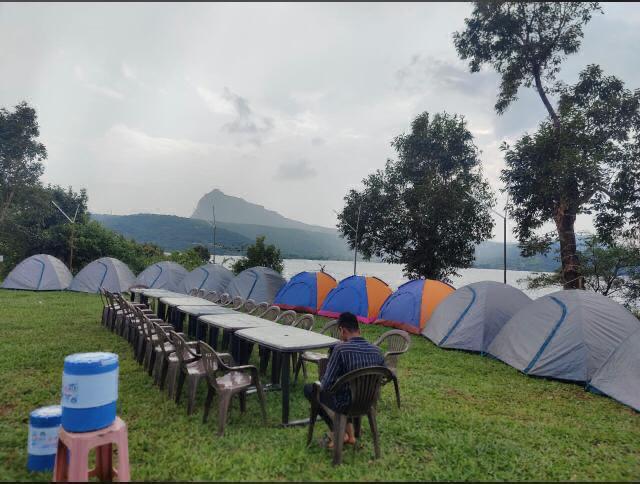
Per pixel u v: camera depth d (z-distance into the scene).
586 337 7.28
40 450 3.66
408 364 8.12
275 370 6.32
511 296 9.94
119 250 26.00
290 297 14.32
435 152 20.44
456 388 6.64
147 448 4.15
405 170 20.52
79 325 10.68
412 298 11.90
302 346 4.89
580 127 14.17
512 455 4.25
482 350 9.19
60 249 25.00
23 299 14.94
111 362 3.30
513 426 5.08
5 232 25.58
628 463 4.25
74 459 3.05
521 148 14.87
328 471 3.78
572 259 14.97
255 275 15.53
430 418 5.19
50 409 3.87
